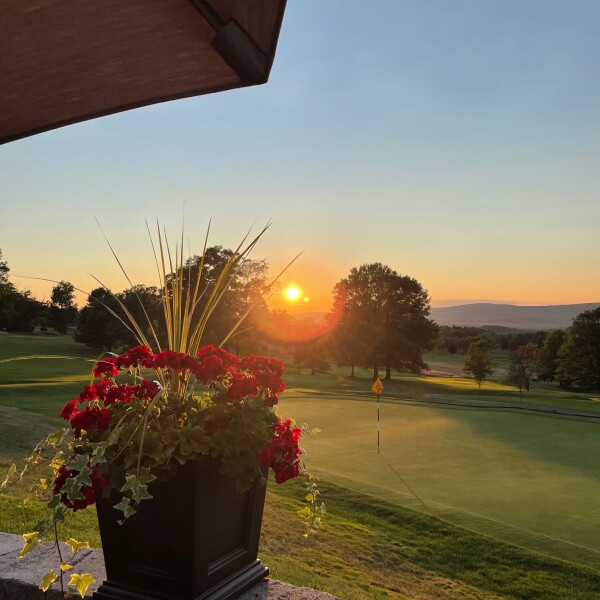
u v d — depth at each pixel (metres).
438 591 5.69
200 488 2.16
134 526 2.23
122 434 2.16
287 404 21.06
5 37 2.29
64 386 23.94
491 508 8.72
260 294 2.61
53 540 3.03
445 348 114.00
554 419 18.36
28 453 8.65
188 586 2.17
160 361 2.41
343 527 7.23
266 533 6.48
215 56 2.41
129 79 2.63
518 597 5.75
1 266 36.38
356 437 14.47
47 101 2.81
